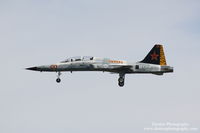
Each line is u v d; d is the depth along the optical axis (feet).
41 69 480.23
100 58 481.05
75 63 477.77
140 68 477.36
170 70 483.51
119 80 477.36
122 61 482.28
